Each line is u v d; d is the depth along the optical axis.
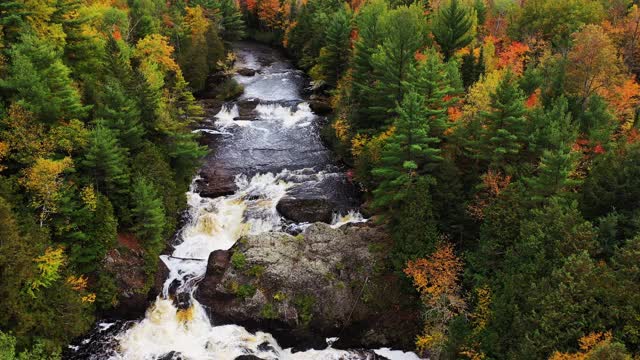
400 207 40.81
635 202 32.56
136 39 78.44
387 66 53.19
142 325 39.06
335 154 62.88
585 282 27.27
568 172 34.00
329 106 74.69
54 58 41.75
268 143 65.62
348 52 78.75
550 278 29.19
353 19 87.50
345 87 69.12
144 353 36.84
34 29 46.28
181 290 41.44
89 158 38.78
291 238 44.00
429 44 67.12
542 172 34.41
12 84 37.41
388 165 41.84
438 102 45.81
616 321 26.55
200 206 51.03
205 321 39.53
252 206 51.09
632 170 33.06
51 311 33.53
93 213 38.44
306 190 53.47
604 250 30.69
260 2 132.88
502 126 39.88
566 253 30.36
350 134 59.16
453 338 33.69
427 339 35.59
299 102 76.12
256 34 134.62
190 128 68.00
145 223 41.84
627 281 26.50
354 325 39.12
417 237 37.78
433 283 36.84
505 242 34.81
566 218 30.94
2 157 35.72
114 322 39.09
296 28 105.88
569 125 40.12
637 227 30.56
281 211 49.81
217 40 94.69
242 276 40.59
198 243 47.19
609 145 39.06
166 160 49.16
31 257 31.84
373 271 40.81
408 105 39.47
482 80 52.62
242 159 61.03
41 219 35.09
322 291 39.81
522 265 31.16
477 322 33.78
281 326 38.81
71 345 36.56
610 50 50.38
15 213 33.75
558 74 49.06
